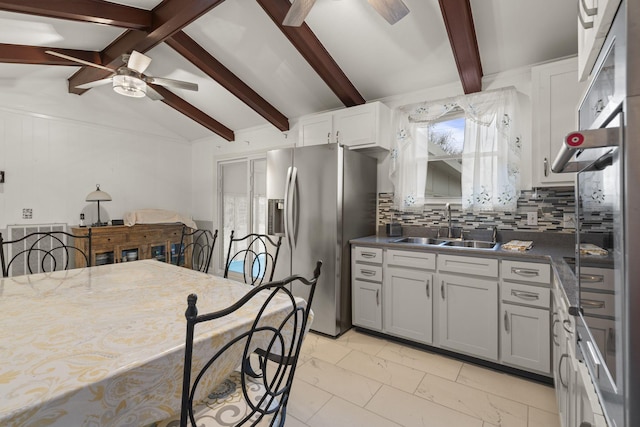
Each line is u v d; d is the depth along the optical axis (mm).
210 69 3217
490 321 2223
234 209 4984
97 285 1686
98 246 3904
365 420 1762
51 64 3160
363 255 2857
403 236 3250
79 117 4121
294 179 2992
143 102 4414
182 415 792
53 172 3922
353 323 2934
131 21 2588
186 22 2537
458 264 2346
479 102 2691
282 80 3402
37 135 3793
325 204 2857
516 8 2164
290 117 4129
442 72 2879
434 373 2238
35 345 968
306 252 2961
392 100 3359
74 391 746
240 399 1191
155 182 4957
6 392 725
